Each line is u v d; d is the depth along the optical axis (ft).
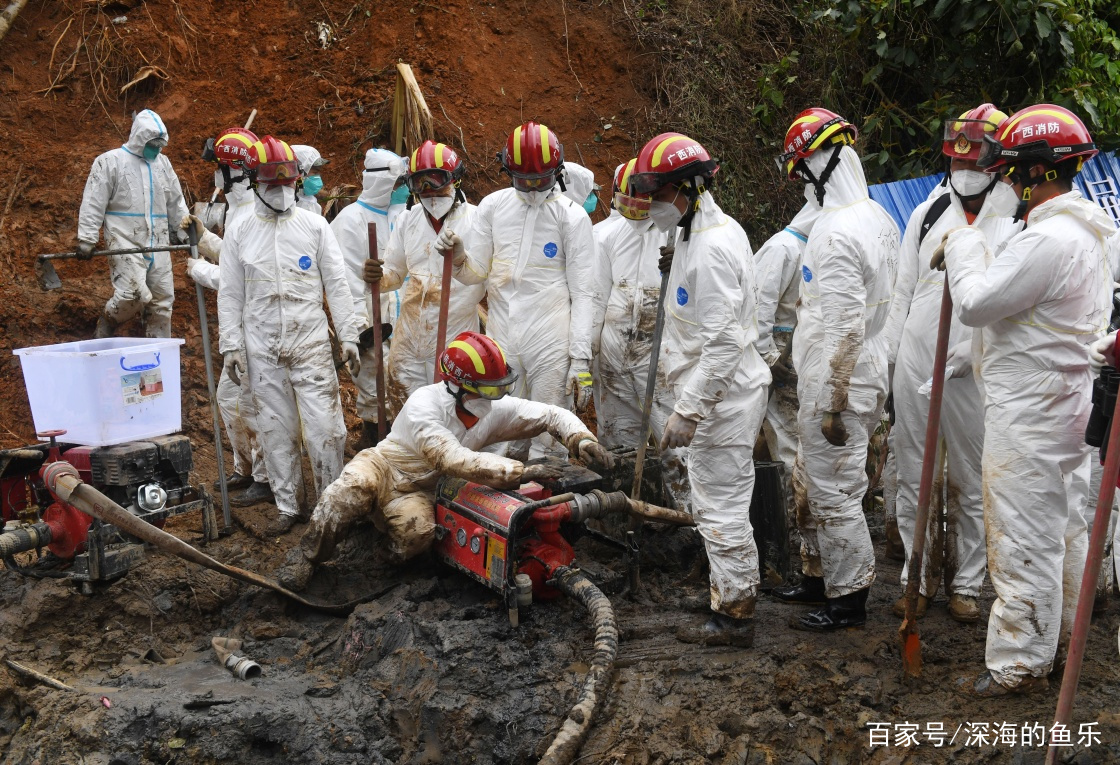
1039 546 13.74
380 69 32.27
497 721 14.19
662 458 19.47
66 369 17.30
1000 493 13.84
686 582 18.37
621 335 20.57
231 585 17.72
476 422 16.89
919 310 16.84
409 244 20.94
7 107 29.27
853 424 15.90
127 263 24.45
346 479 17.02
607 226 21.59
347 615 17.35
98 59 30.58
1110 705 14.17
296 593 17.47
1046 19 28.25
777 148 32.40
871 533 21.54
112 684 15.58
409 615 16.10
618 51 33.53
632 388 20.77
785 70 32.60
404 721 14.70
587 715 13.98
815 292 15.96
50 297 26.40
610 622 15.19
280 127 31.30
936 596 17.97
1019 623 14.01
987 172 15.24
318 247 20.13
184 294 28.07
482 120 31.94
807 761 13.78
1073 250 12.90
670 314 16.21
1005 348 13.64
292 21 32.86
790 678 14.87
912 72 31.35
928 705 14.42
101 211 23.79
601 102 32.91
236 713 14.43
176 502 18.53
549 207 19.51
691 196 14.89
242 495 21.70
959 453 16.40
